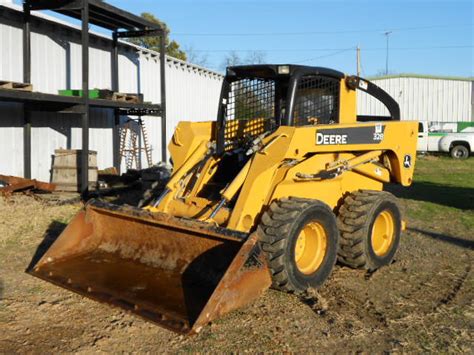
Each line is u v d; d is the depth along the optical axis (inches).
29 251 259.8
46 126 444.8
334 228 212.1
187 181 233.6
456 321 188.9
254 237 174.9
